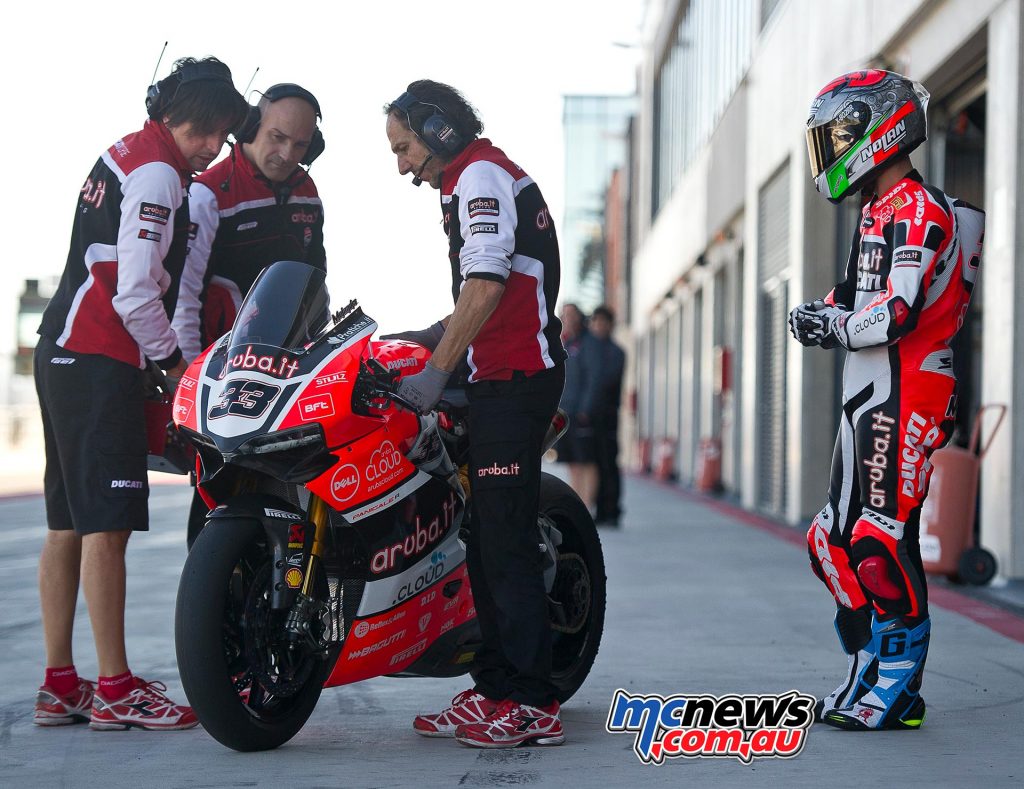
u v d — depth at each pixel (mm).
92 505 15469
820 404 47656
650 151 114375
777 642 21578
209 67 16047
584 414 46688
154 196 15586
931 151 36938
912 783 12680
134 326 15484
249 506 13977
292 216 18109
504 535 14555
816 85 45094
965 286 14969
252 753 14234
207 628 13531
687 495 72250
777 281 53469
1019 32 27797
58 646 16047
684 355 93312
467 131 14852
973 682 18016
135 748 14562
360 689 18078
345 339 14203
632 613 25094
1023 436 27938
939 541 28125
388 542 14297
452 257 14984
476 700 14891
